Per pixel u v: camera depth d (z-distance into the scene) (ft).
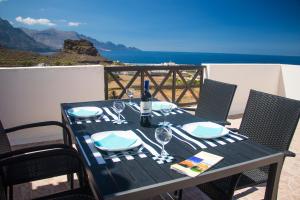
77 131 5.54
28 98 10.90
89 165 4.06
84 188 5.29
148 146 4.77
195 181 3.78
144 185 3.52
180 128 5.78
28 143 11.12
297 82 16.22
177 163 4.13
